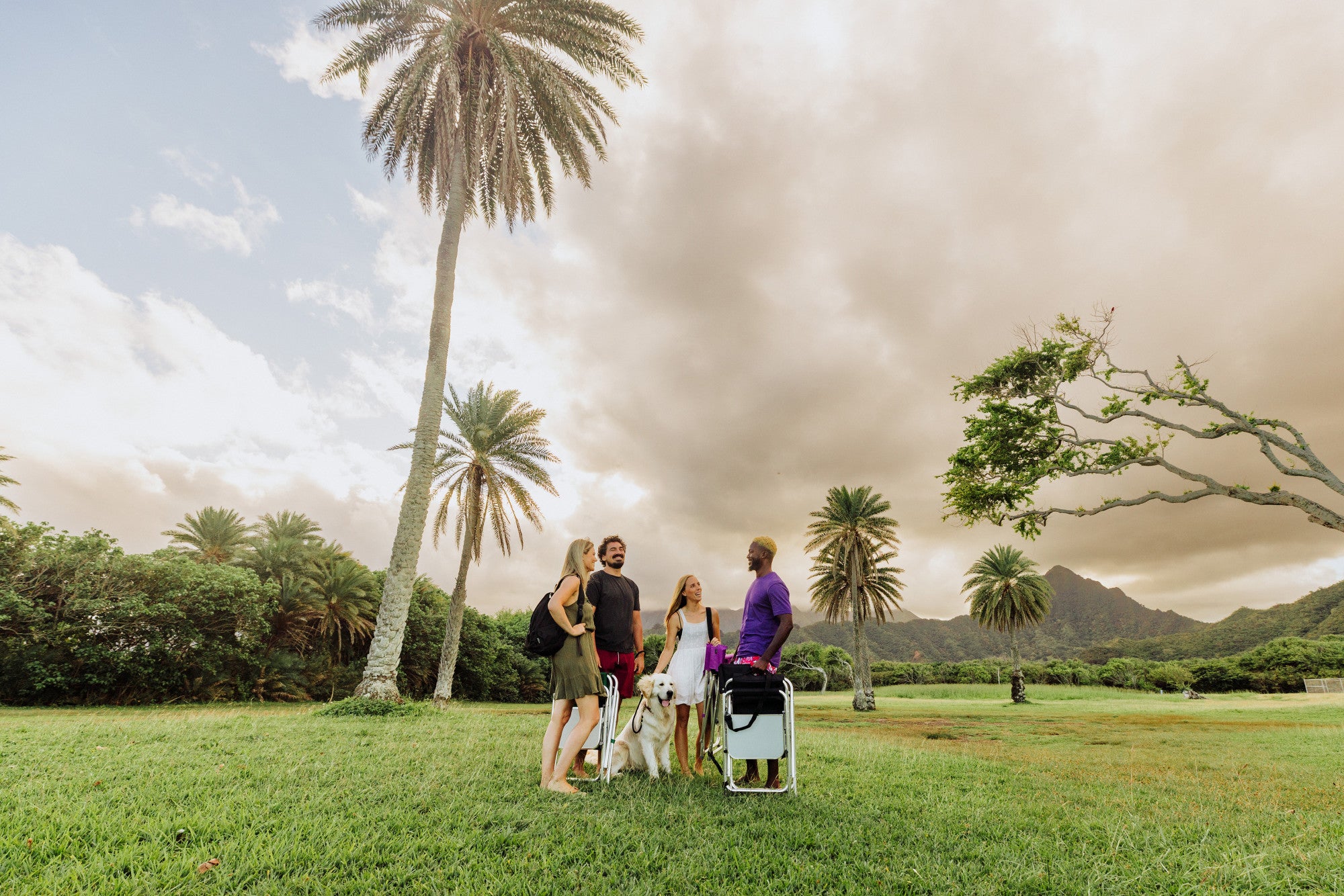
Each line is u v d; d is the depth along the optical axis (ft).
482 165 51.83
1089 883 9.52
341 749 19.25
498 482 81.56
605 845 10.37
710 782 15.52
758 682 14.61
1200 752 33.09
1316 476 43.93
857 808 13.84
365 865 9.23
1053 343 54.03
